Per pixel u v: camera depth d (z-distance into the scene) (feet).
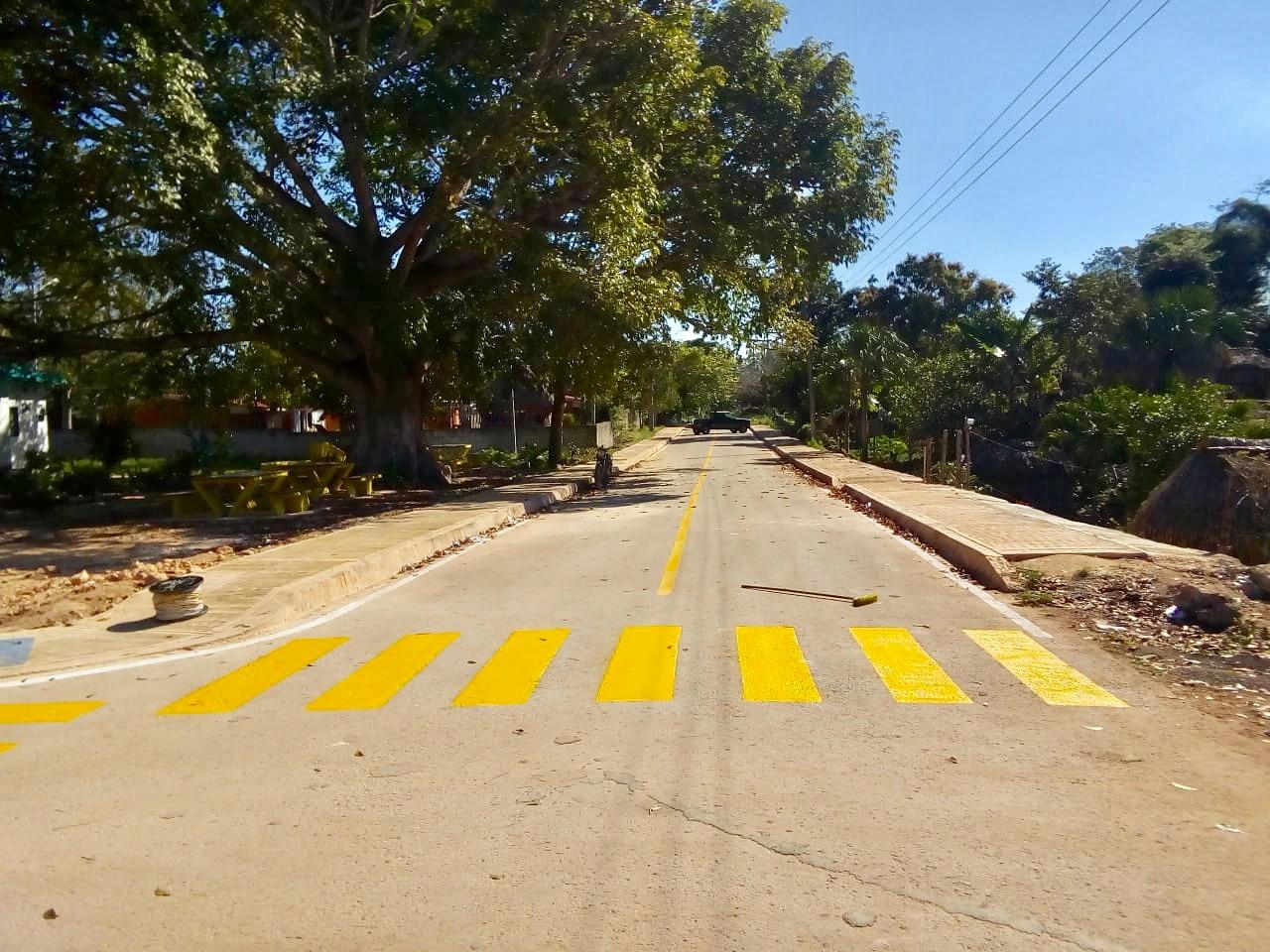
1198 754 19.65
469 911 13.98
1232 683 24.38
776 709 22.90
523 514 72.18
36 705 25.58
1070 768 18.95
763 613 33.50
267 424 169.89
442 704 24.21
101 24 56.24
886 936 13.02
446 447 134.82
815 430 188.65
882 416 184.03
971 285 221.25
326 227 78.38
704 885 14.55
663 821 16.81
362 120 69.00
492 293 83.82
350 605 37.96
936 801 17.43
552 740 21.21
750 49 88.69
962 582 38.42
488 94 71.05
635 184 73.41
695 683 25.20
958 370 132.36
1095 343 123.13
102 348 75.92
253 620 34.50
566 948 12.94
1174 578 34.40
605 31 72.54
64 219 60.03
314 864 15.65
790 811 17.11
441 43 72.49
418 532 54.85
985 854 15.35
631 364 95.30
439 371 99.71
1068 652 27.71
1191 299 117.50
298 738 22.06
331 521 64.75
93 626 34.42
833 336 163.43
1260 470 52.80
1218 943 12.76
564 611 35.12
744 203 91.50
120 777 19.90
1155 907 13.66
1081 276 127.03
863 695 23.88
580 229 85.30
